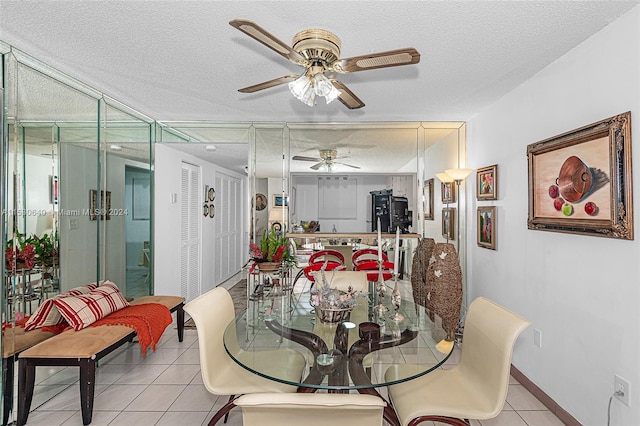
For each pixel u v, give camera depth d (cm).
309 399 126
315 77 176
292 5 172
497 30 194
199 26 195
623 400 176
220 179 575
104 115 319
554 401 231
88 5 175
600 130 185
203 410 236
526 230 265
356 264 402
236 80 277
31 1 172
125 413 232
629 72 173
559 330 227
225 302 240
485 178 331
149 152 395
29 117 241
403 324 219
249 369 167
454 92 296
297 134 415
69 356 218
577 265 210
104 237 323
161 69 256
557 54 223
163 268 398
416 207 408
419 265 407
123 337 252
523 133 271
